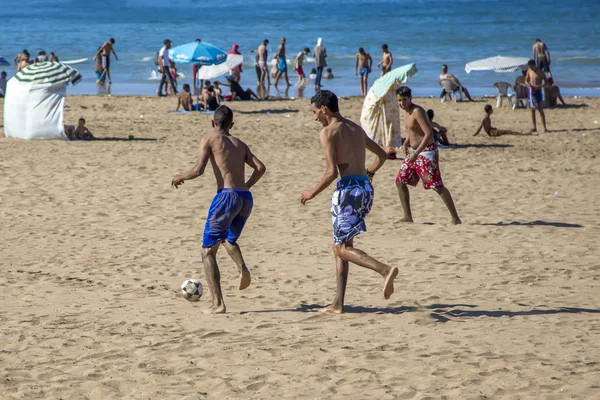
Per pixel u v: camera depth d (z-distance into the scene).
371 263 13.87
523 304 14.91
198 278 17.38
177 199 26.34
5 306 15.15
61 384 10.98
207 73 57.84
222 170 14.67
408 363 11.41
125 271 17.98
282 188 28.41
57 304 15.30
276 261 18.81
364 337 12.83
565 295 15.57
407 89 22.45
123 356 12.10
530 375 10.74
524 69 57.16
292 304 15.23
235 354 12.03
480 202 26.17
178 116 48.88
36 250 19.95
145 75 82.31
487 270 17.81
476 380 10.62
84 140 39.12
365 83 63.47
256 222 23.23
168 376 11.19
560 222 23.09
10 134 39.44
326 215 24.22
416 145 22.52
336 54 109.62
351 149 14.09
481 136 42.62
